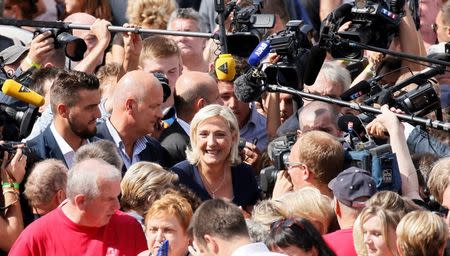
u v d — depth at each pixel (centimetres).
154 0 2738
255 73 2088
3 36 2780
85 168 1844
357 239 1727
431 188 1856
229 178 2092
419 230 1630
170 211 1783
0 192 1961
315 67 2119
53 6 2872
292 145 2041
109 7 2883
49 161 1972
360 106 2017
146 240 1864
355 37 2102
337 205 1836
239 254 1589
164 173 1917
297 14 2794
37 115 2203
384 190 1803
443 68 2075
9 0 2827
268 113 2373
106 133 2134
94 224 1848
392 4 2138
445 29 2578
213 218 1614
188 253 1802
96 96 2083
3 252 1962
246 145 2248
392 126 1981
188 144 2203
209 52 2636
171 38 2516
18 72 2338
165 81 2242
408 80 2061
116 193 1847
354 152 1959
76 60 2319
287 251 1678
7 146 1972
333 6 2792
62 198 1955
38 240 1848
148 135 2197
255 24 2178
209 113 2062
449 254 1741
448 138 2158
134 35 2378
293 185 1989
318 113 2130
